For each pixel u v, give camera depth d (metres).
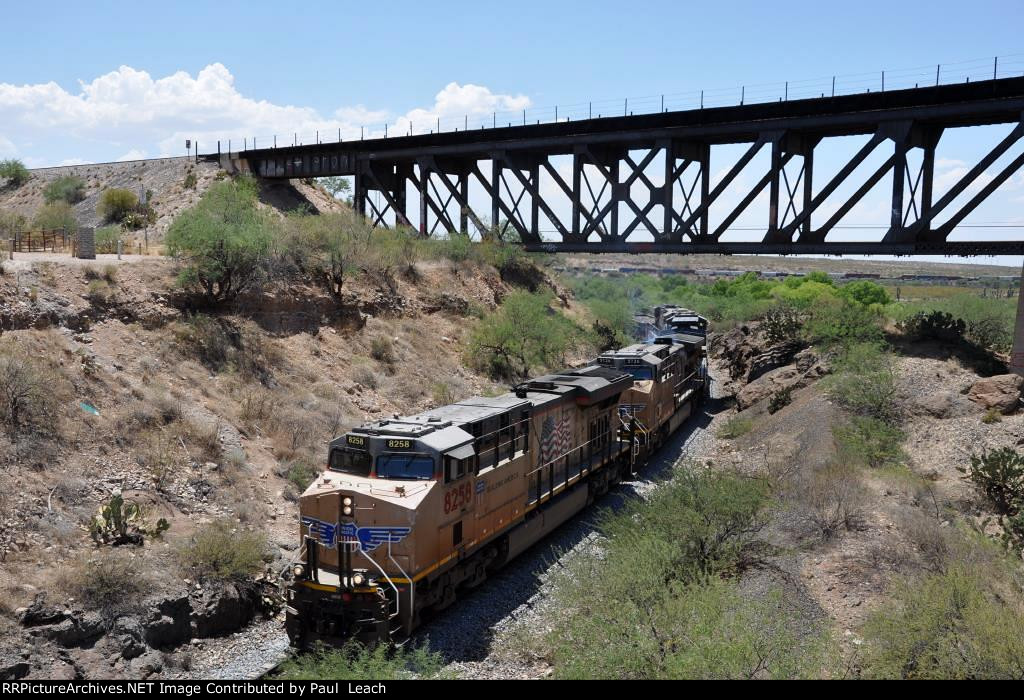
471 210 57.31
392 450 17.16
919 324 40.66
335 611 15.76
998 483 23.47
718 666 12.77
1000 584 17.00
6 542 16.77
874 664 13.70
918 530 19.92
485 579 20.31
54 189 67.81
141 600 16.25
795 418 33.47
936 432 29.25
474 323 45.75
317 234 39.34
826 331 41.94
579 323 57.22
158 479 20.95
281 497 22.98
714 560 19.22
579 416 25.91
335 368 33.41
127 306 28.62
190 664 15.72
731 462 32.03
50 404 20.89
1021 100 32.84
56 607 15.32
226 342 29.98
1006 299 52.53
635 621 14.83
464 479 18.16
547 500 23.61
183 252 32.41
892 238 36.91
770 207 40.19
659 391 34.34
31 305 25.33
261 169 63.84
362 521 16.23
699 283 155.38
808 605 16.81
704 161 45.94
